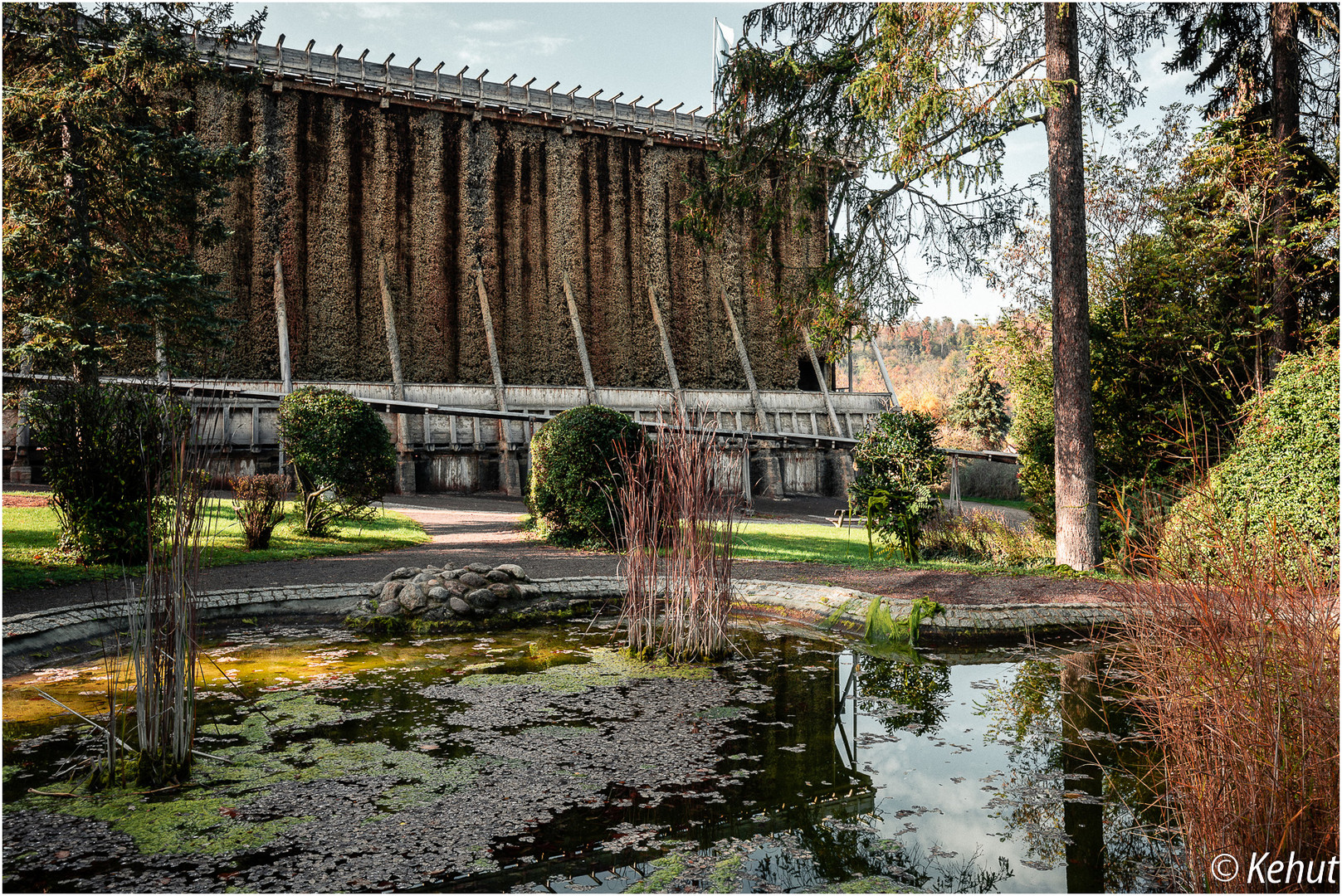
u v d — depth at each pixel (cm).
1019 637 636
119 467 784
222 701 437
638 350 2869
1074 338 962
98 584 713
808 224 1328
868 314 1281
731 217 1405
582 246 2800
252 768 341
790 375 3112
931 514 1158
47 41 1171
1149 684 312
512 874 254
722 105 1274
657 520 580
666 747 376
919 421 1187
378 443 1203
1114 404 1133
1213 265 1128
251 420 1891
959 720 431
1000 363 1363
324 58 2428
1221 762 258
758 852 273
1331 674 248
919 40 950
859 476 1180
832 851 275
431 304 2528
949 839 287
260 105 2314
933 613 638
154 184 1259
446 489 2211
